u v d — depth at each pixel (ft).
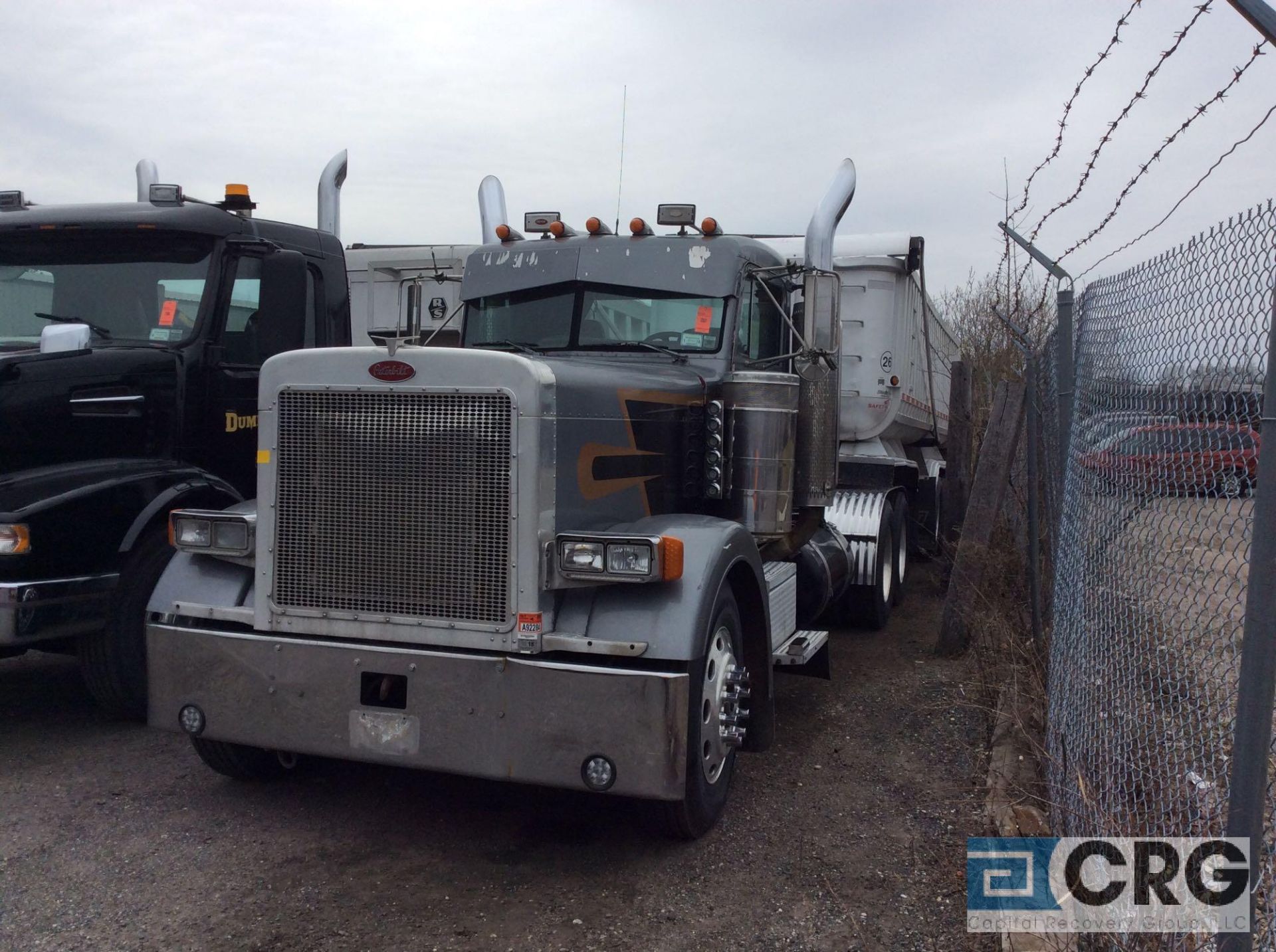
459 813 14.96
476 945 11.22
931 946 11.21
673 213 18.98
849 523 26.66
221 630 14.12
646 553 12.31
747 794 15.67
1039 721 16.85
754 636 15.46
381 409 12.98
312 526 13.33
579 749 12.26
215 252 19.89
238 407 20.35
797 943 11.32
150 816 14.57
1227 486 9.18
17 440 16.69
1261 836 7.62
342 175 26.71
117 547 17.20
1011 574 25.38
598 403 13.98
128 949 11.02
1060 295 17.40
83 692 20.72
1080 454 14.35
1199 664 10.41
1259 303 8.02
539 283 19.19
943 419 42.32
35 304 19.81
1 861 13.05
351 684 13.02
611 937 11.43
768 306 19.94
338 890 12.47
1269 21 7.93
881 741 18.04
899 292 31.30
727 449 17.49
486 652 12.82
